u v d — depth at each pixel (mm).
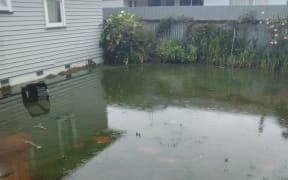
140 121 5375
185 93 7184
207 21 11164
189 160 3936
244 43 10508
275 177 3541
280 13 10180
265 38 10312
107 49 10789
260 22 10266
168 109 6043
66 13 9055
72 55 9562
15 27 7352
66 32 9148
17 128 5035
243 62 10172
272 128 5035
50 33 8508
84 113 5758
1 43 7023
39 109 5953
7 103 6273
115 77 8750
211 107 6160
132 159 3967
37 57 8156
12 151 4227
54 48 8734
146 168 3738
